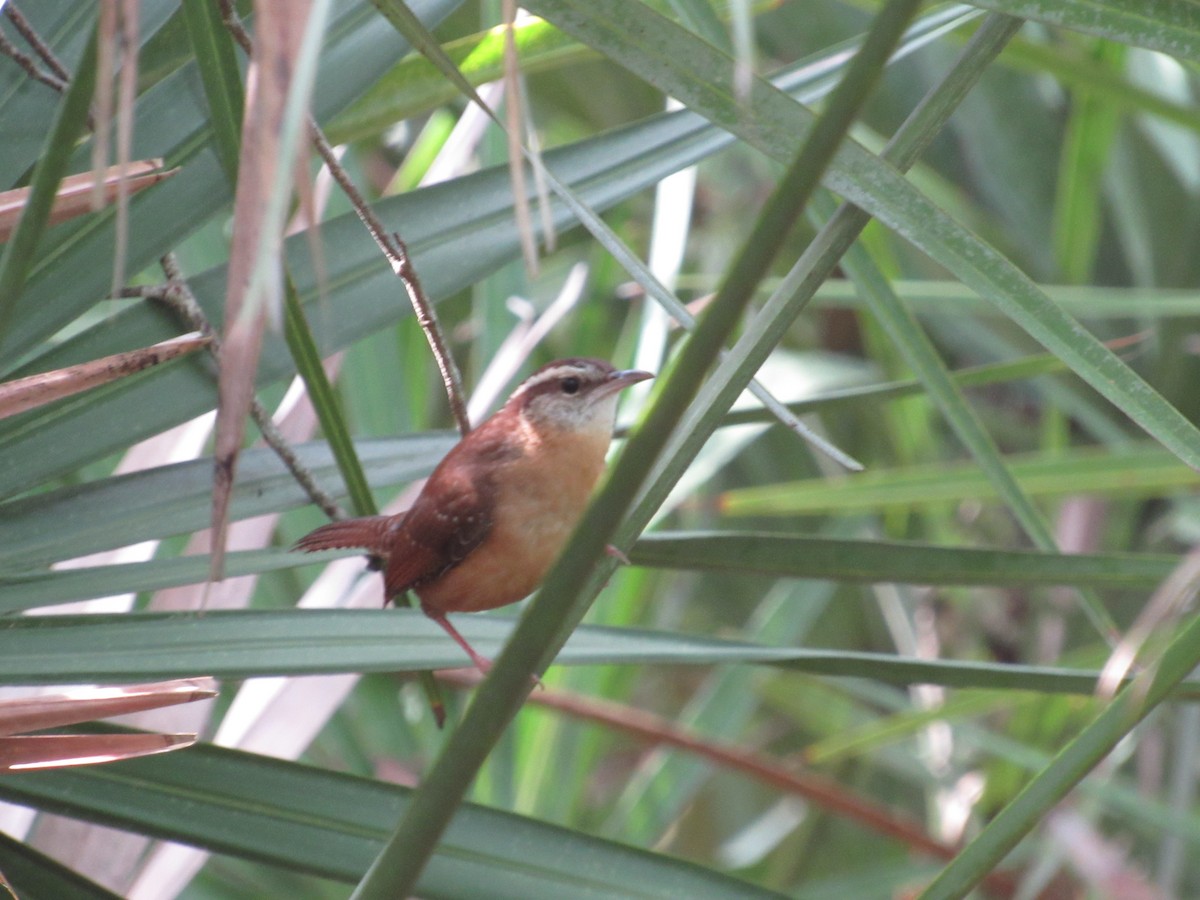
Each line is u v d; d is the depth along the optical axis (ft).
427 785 11.67
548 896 16.65
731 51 18.30
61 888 17.04
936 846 31.27
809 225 39.47
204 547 24.64
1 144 19.20
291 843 16.99
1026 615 39.22
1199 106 35.27
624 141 21.13
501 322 32.14
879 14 10.21
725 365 15.12
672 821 34.47
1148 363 36.35
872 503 30.78
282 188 9.82
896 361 35.27
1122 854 33.47
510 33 11.92
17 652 16.57
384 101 22.76
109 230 19.06
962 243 15.21
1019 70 38.24
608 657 18.21
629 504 11.04
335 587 26.61
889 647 40.52
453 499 23.15
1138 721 14.52
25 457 18.57
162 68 19.93
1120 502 37.99
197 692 15.40
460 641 17.93
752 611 42.60
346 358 31.27
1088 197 32.63
